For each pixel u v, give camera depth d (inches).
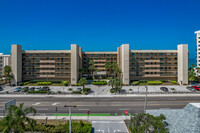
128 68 2773.1
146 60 2989.7
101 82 2736.2
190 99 1846.7
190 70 2869.1
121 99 1859.0
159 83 2770.7
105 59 3425.2
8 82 2920.8
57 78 3034.0
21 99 1840.6
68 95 2038.6
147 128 797.2
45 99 1852.9
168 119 918.4
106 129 1087.6
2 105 1604.3
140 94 2086.6
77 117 1286.9
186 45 2807.6
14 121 732.7
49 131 971.9
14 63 2783.0
